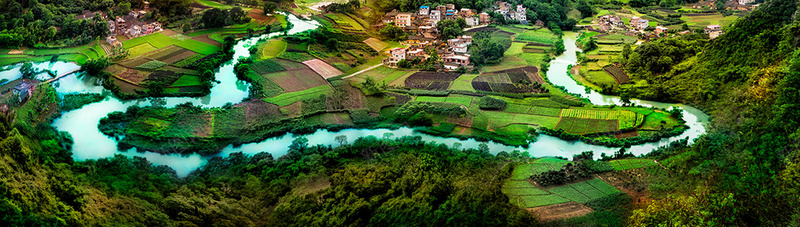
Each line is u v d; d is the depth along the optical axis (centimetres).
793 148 7888
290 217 10000
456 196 10062
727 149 10000
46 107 14788
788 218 6375
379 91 16112
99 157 12550
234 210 10212
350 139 13438
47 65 18250
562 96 15875
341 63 19488
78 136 13562
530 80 17588
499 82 17425
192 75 17600
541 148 12719
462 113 14475
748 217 6650
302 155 12425
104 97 15975
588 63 19412
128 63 18338
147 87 16525
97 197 10138
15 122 12075
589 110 14575
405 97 16050
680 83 15850
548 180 10569
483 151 12294
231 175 11650
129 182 11012
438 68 19025
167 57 19075
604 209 9356
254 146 13250
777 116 8750
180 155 12762
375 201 10238
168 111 14712
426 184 10594
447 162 11812
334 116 14812
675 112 13812
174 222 9712
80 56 19100
